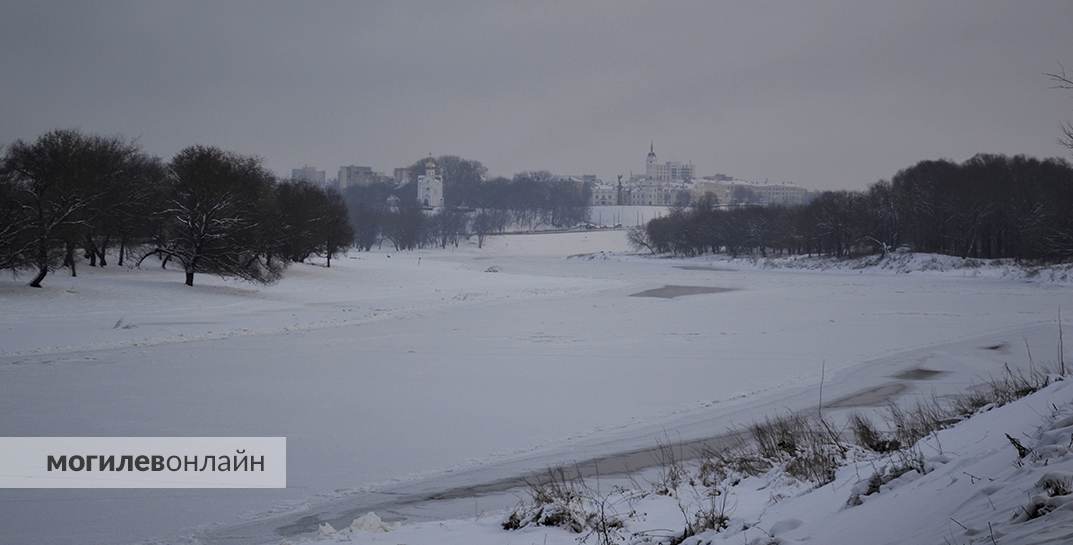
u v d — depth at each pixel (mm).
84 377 29516
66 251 65562
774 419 22781
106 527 13781
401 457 19109
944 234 118625
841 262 126625
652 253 192625
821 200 148625
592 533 10102
